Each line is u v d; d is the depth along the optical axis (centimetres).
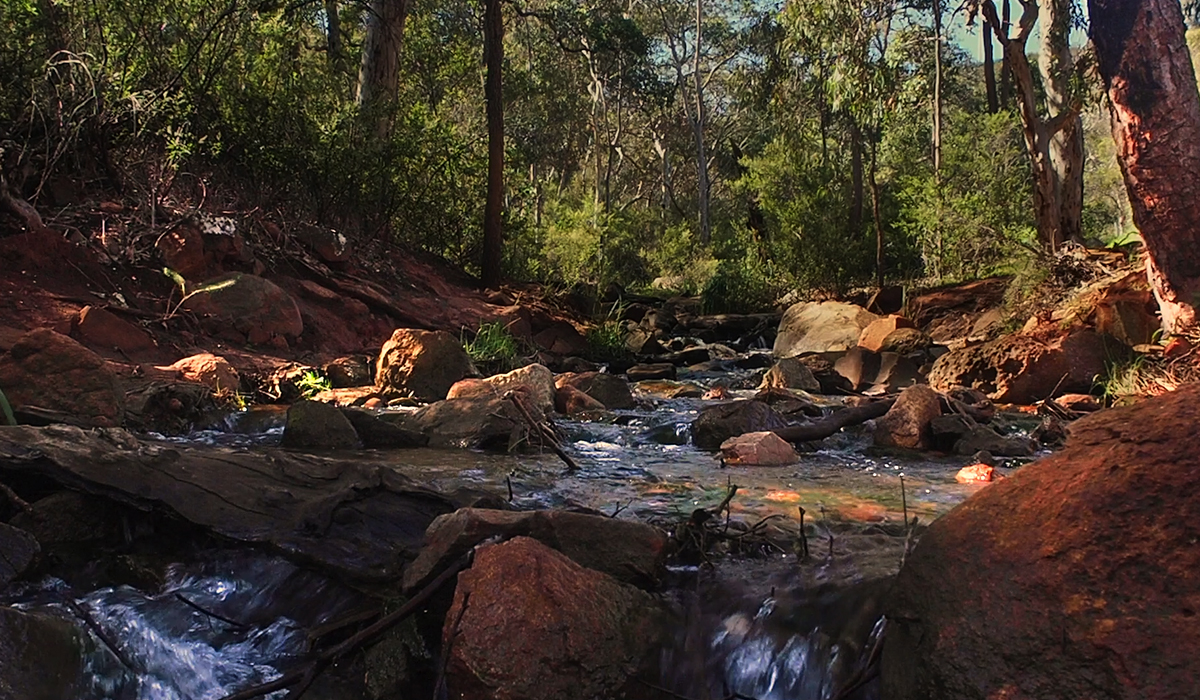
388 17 1878
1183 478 246
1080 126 1973
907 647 265
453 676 291
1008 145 2205
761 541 410
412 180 1655
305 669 309
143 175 1152
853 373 1094
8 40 1063
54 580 382
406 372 900
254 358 953
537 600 299
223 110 1335
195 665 333
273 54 1459
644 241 3916
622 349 1498
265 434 703
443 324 1341
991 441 683
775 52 3062
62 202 1049
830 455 682
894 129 2777
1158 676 223
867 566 381
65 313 866
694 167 5491
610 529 359
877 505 508
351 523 410
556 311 1764
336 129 1489
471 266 1891
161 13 1218
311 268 1247
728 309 2350
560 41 2911
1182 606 230
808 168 2716
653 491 540
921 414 721
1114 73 951
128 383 748
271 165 1383
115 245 1013
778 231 2561
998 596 251
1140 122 940
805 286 2431
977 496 280
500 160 1723
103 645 320
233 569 396
